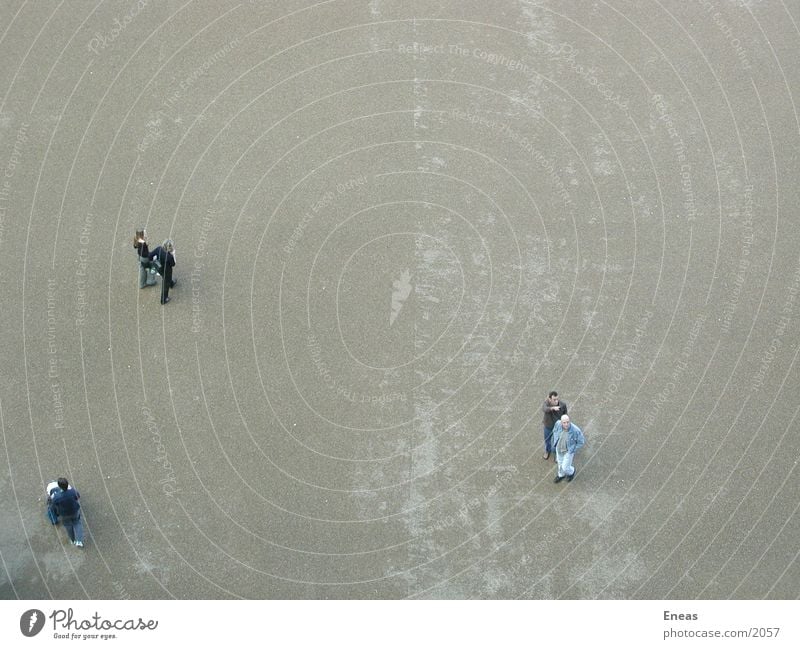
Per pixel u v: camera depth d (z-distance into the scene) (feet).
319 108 85.61
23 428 69.92
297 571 64.34
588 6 91.56
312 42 89.51
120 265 77.51
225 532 65.87
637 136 83.66
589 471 68.18
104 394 71.56
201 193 80.84
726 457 68.44
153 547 65.21
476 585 63.62
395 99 86.02
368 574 64.18
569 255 77.82
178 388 71.92
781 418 70.03
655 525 65.77
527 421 70.54
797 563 63.98
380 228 79.30
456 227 79.30
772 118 84.43
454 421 70.54
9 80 86.53
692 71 87.20
